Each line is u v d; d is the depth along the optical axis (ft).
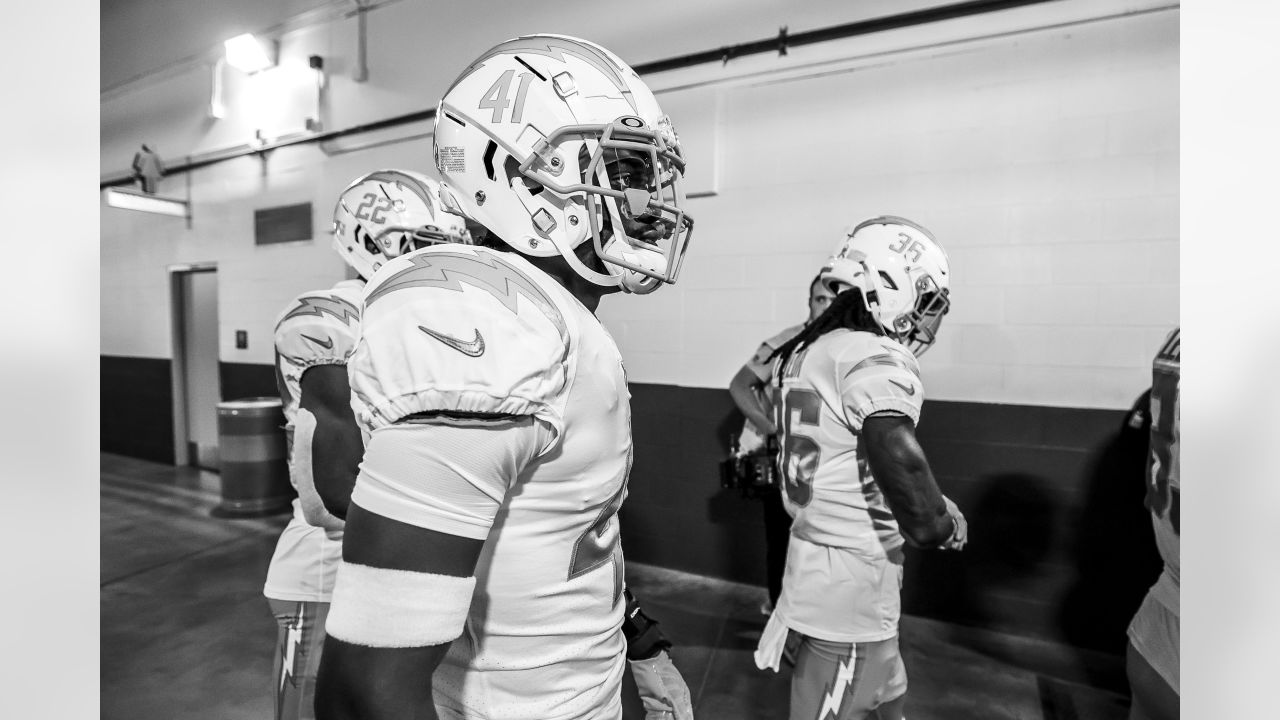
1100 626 7.81
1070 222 7.79
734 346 9.57
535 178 1.99
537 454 1.75
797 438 4.22
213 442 15.20
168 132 14.53
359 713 1.54
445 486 1.56
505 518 1.86
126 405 16.17
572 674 2.02
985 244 8.16
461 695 1.94
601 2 9.85
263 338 13.67
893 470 3.61
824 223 8.96
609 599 2.14
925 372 8.49
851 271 4.58
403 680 1.53
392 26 11.55
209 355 15.14
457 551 1.58
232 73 13.50
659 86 9.68
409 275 1.76
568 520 1.93
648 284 2.26
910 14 8.26
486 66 2.15
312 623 4.53
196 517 12.34
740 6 9.12
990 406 8.21
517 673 1.93
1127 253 7.57
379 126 11.77
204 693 6.69
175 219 14.79
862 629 3.95
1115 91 7.53
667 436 10.02
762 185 9.26
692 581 9.67
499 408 1.59
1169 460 3.47
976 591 8.35
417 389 1.58
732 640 7.98
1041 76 7.81
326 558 4.52
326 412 4.09
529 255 2.07
